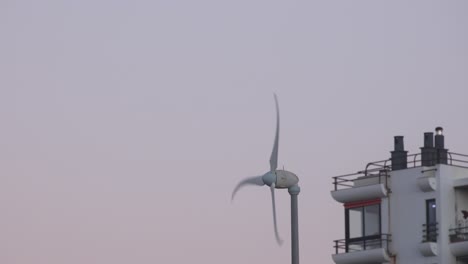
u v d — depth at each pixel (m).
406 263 145.62
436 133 148.88
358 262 149.00
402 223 146.88
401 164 151.00
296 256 71.94
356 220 151.12
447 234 143.50
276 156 86.25
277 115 86.62
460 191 145.38
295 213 74.31
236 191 80.31
